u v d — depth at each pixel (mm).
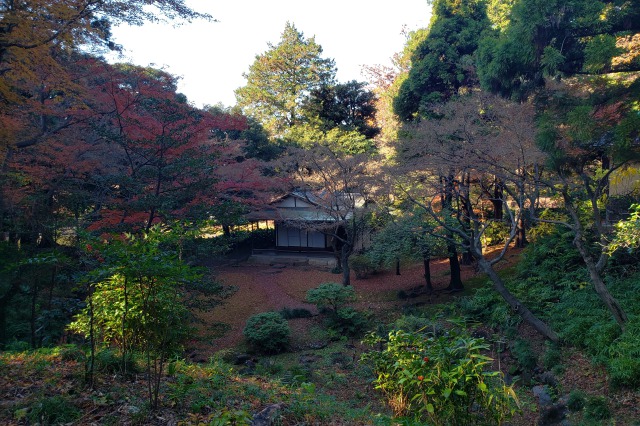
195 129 15484
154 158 13875
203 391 5410
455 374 5000
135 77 14891
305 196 24203
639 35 12617
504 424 8422
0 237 15242
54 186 14133
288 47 40375
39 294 11289
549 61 11898
